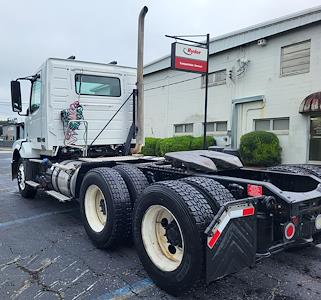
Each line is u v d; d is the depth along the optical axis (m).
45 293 3.14
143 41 5.99
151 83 21.33
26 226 5.37
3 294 3.12
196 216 2.80
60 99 5.97
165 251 3.28
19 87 6.94
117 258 4.00
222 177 3.55
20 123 7.87
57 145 5.99
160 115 20.64
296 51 13.09
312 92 12.54
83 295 3.10
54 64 5.89
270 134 13.02
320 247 4.32
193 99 18.09
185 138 15.89
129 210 4.04
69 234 4.94
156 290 3.20
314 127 12.58
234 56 15.48
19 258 4.00
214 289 3.22
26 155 7.01
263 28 13.85
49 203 7.08
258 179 4.35
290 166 4.52
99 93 6.35
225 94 16.09
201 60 12.41
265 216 3.04
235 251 2.79
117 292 3.16
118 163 5.26
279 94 13.68
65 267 3.73
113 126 6.53
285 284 3.33
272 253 3.02
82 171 5.10
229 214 2.77
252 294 3.13
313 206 3.24
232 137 15.55
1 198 7.63
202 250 2.76
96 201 4.49
